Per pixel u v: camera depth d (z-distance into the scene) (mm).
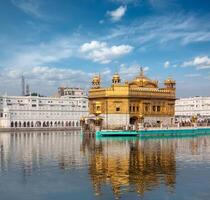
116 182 34688
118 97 119812
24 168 43438
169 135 111250
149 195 30031
